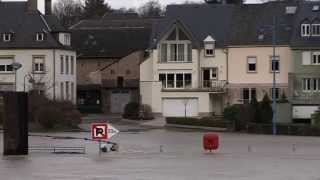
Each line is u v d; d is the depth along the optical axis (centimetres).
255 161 4875
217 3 12812
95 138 5675
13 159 5031
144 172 4084
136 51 13650
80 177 3803
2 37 12281
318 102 11281
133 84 13438
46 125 9181
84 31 14900
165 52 11819
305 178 3778
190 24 12100
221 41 11775
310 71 11362
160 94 11762
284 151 5997
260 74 11562
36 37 12262
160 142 7238
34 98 9494
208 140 5906
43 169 4250
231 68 11688
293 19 11831
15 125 5431
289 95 11412
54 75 12150
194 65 11706
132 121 11188
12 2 12656
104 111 13600
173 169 4269
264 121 9881
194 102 11719
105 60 14400
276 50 11531
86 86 13825
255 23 11888
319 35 11438
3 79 12162
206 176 3884
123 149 6228
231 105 10725
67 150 5916
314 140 7850
